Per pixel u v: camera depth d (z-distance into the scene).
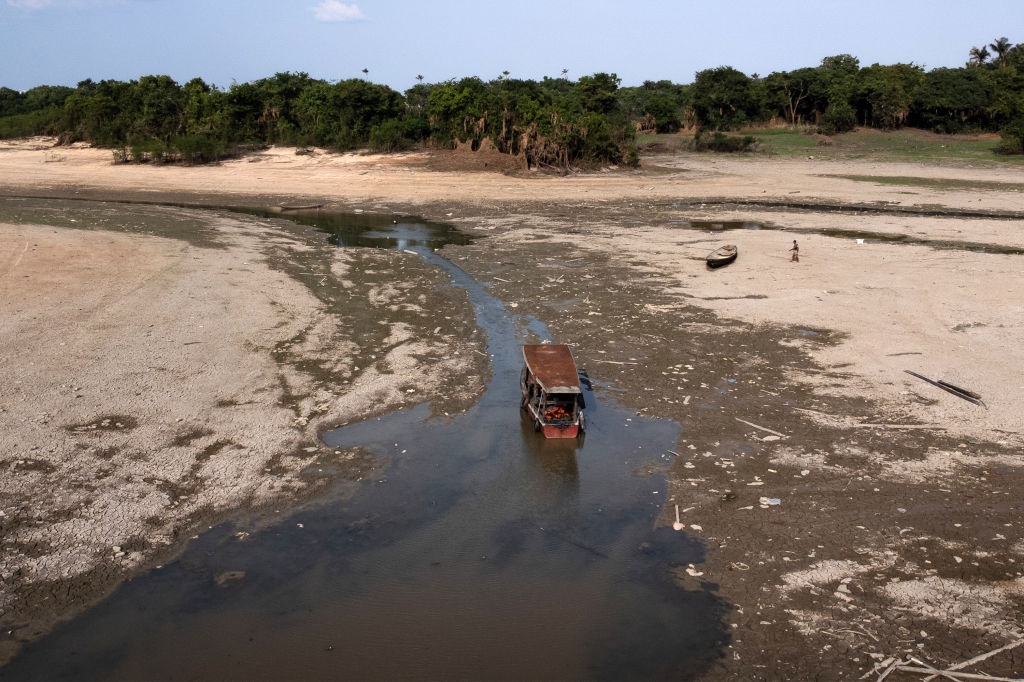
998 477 18.05
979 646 12.67
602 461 19.56
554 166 81.19
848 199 63.56
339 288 35.62
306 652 12.84
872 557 15.12
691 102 137.00
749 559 15.24
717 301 33.50
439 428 21.30
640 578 14.84
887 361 25.64
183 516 16.47
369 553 15.62
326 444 20.06
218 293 33.03
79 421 20.14
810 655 12.65
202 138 83.56
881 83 123.19
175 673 12.30
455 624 13.58
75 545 15.23
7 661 12.41
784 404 22.52
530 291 35.88
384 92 95.00
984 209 57.69
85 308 29.73
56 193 66.19
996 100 121.94
